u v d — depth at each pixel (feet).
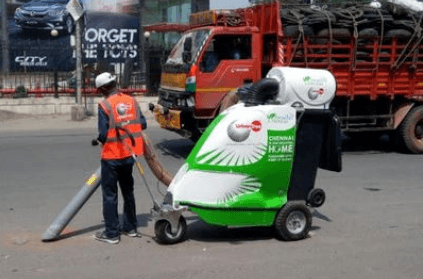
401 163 37.37
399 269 18.20
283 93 20.84
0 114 58.65
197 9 90.02
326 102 21.31
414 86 40.01
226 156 19.69
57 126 54.80
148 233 21.89
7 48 74.28
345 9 38.81
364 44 38.29
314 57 37.37
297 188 20.98
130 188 21.24
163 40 67.77
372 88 38.96
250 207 20.13
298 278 17.40
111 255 19.42
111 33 85.25
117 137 20.16
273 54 37.42
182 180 20.08
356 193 28.73
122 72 71.61
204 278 17.38
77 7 59.26
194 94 36.24
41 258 19.15
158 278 17.39
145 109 62.23
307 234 21.17
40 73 67.21
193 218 23.79
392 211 25.29
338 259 19.07
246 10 39.37
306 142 20.83
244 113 19.74
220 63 36.47
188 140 46.52
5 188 29.68
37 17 86.84
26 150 41.68
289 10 37.17
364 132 44.14
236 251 19.81
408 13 39.01
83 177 32.45
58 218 21.12
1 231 22.15
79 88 60.13
